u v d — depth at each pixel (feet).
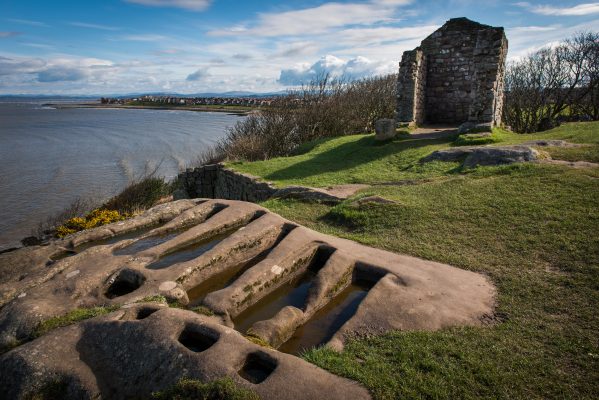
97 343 10.81
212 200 24.35
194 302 14.20
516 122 85.97
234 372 9.36
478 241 18.37
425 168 32.14
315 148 52.29
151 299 13.30
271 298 14.98
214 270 16.39
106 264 15.84
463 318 12.57
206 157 75.56
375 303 13.17
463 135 38.93
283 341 12.17
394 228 21.09
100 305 13.25
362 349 11.10
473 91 41.55
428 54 57.31
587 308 12.69
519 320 12.41
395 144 43.06
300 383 9.14
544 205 20.45
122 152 105.60
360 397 9.02
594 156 27.20
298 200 28.71
